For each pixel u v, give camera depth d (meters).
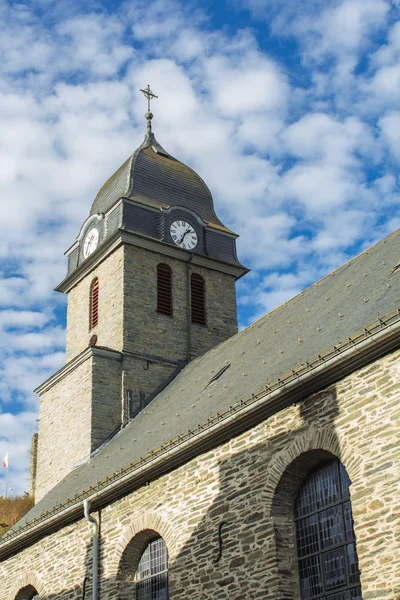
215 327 31.09
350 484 14.43
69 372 28.69
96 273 31.56
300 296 23.02
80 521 20.91
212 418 16.88
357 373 14.20
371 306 16.48
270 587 14.73
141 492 18.86
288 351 18.64
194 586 16.39
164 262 31.02
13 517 40.75
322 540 14.70
